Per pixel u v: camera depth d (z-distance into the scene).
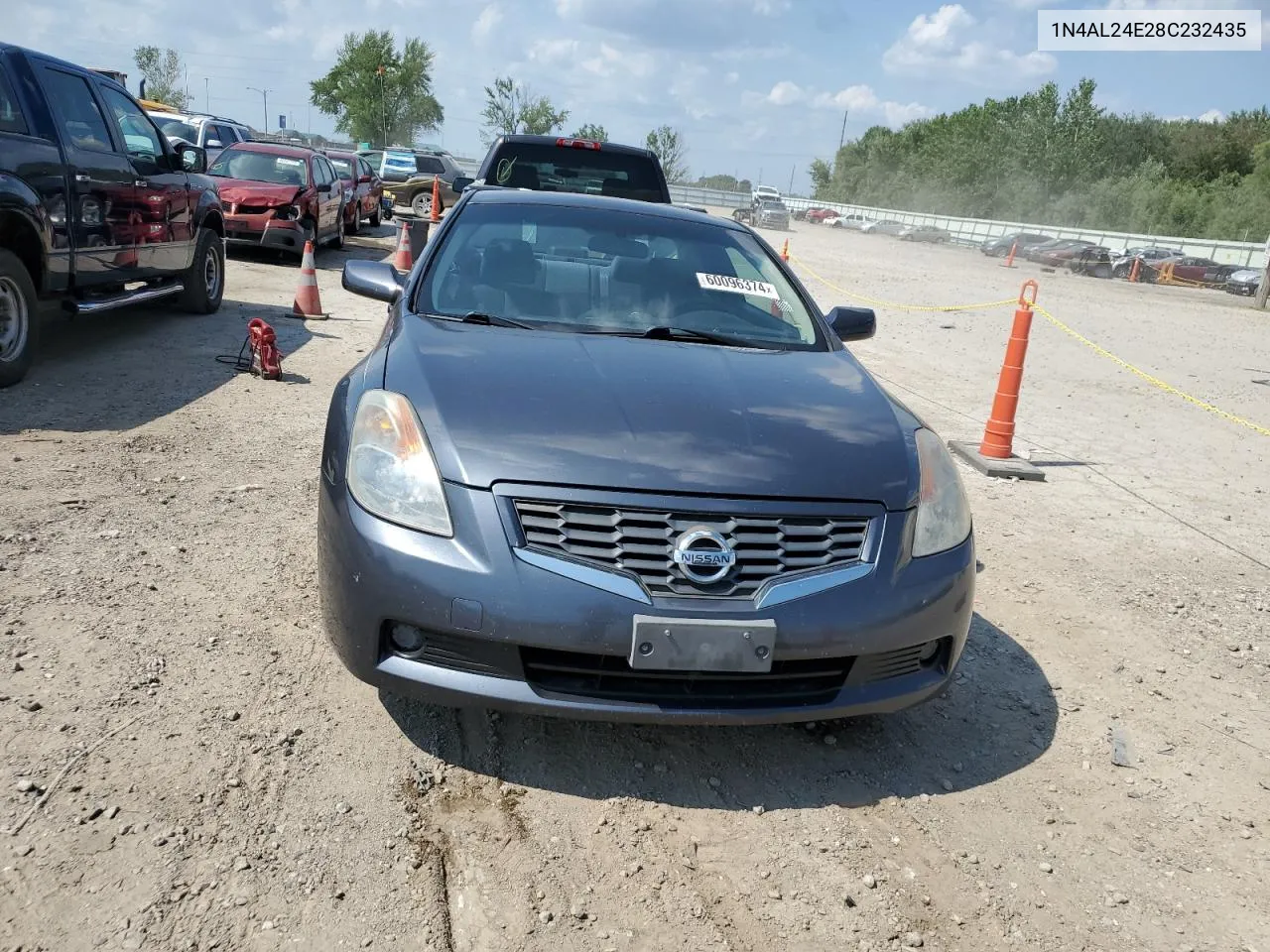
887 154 100.38
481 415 2.70
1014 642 4.02
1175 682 3.79
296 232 13.32
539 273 3.79
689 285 3.89
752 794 2.77
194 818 2.38
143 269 7.46
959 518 2.91
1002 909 2.41
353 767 2.67
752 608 2.49
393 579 2.50
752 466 2.63
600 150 9.36
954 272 29.28
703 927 2.24
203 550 3.93
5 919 2.01
